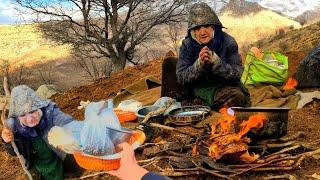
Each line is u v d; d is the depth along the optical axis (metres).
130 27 28.19
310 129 5.32
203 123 5.40
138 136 3.00
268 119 4.55
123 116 5.75
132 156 2.51
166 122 5.59
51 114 4.03
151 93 7.15
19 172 5.10
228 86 5.96
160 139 5.09
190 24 5.88
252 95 6.83
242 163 4.31
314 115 5.92
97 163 2.90
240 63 5.95
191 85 6.14
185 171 4.28
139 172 2.44
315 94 6.57
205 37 5.85
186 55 6.02
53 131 3.38
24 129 4.01
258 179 4.15
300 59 8.12
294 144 4.64
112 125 3.02
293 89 6.93
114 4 26.95
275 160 4.30
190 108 5.85
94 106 3.19
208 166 4.31
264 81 7.17
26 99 3.99
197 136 4.77
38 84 30.20
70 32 28.12
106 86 9.42
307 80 7.30
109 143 2.95
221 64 5.69
